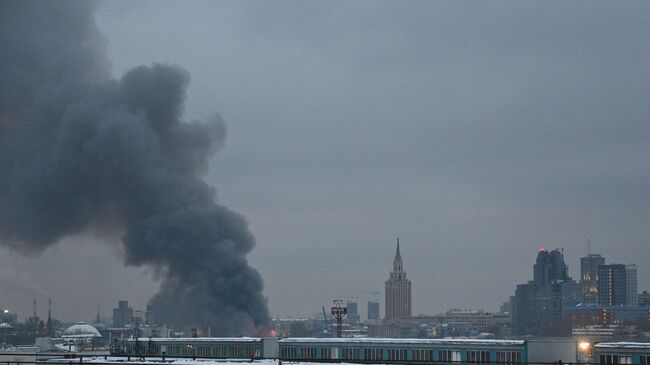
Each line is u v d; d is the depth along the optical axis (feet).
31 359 345.51
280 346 292.61
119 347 352.49
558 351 235.61
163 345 334.03
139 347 343.05
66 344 583.99
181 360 279.69
